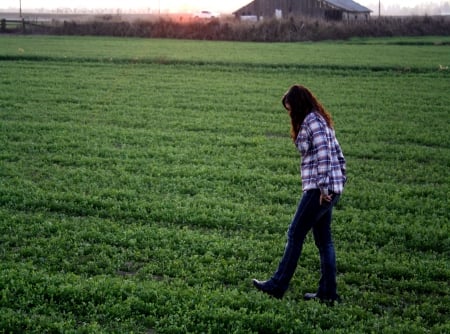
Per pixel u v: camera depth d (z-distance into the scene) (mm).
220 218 9406
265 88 25422
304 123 6520
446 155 14312
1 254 7996
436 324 6383
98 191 10742
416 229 9164
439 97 23766
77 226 9023
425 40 57625
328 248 6848
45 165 12656
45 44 45469
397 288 7320
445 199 10945
